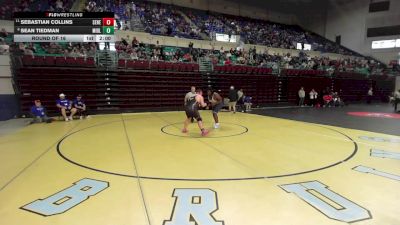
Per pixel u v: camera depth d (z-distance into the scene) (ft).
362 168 16.30
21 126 32.07
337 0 102.17
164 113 47.01
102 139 24.59
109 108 46.44
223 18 95.55
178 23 80.43
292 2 101.55
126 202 11.59
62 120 37.14
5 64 38.42
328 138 25.50
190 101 27.02
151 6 84.33
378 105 69.00
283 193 12.55
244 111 51.39
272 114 46.52
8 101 38.78
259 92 61.62
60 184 13.58
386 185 13.58
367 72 82.07
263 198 12.02
